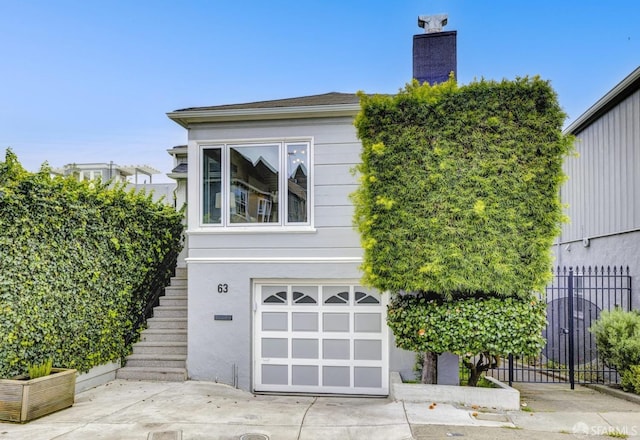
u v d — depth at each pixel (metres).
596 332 8.65
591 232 12.34
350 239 8.80
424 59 9.44
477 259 6.48
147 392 7.79
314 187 8.92
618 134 10.80
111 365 8.72
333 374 8.86
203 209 9.20
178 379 8.74
